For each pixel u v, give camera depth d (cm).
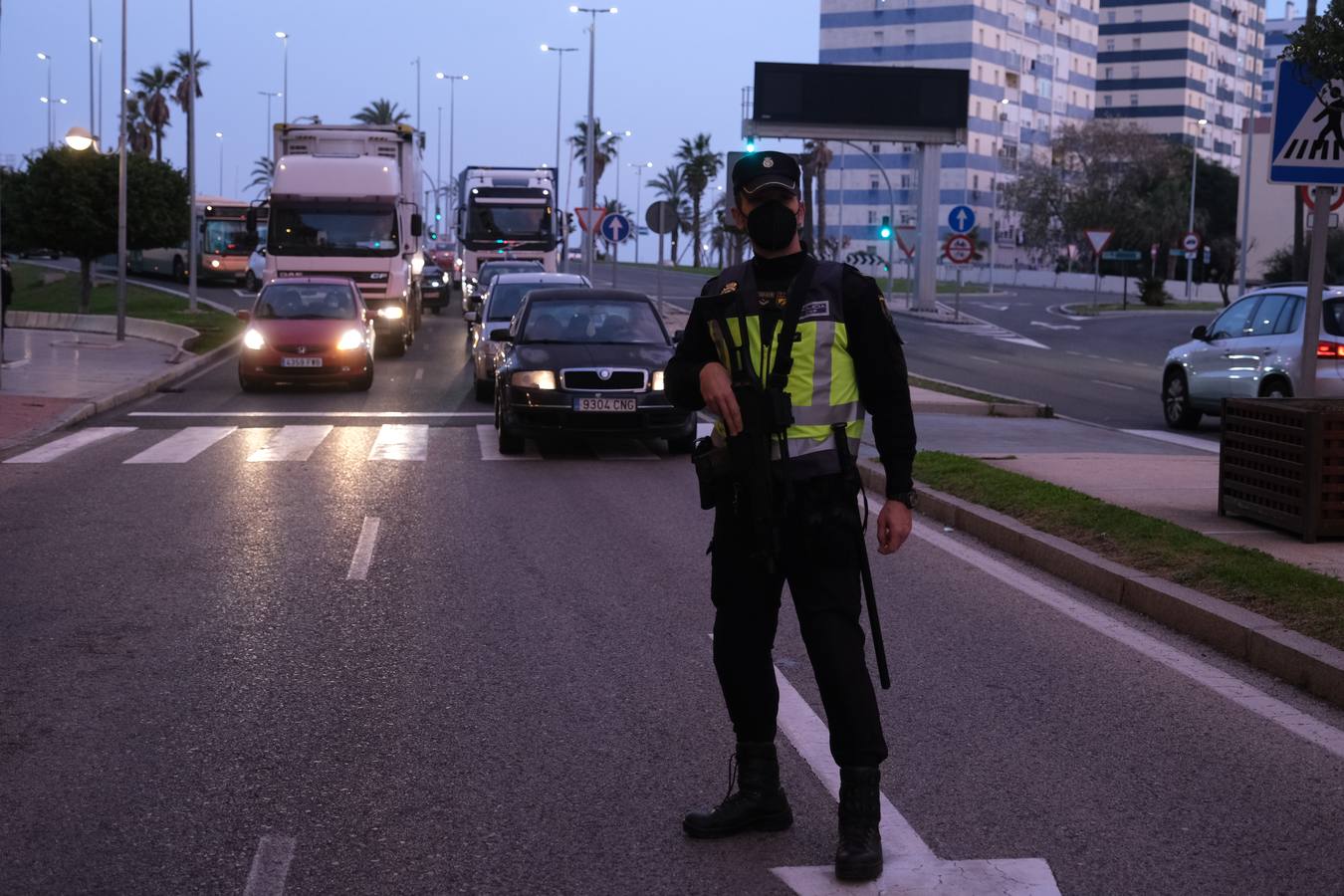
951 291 8238
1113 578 805
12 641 706
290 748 545
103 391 2062
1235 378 1720
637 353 1498
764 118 5412
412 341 3362
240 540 991
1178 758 536
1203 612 714
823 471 419
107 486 1245
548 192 4125
